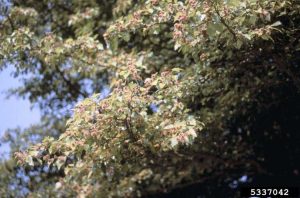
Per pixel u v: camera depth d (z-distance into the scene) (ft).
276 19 21.50
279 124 30.50
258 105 27.61
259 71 24.38
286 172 31.81
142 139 19.06
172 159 25.95
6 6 28.96
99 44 24.80
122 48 28.04
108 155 19.61
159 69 26.14
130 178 28.40
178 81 20.71
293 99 28.32
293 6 20.39
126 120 18.56
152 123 18.99
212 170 31.09
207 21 18.28
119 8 26.81
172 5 20.02
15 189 36.32
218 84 23.44
